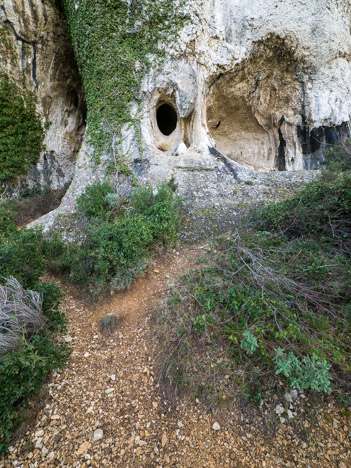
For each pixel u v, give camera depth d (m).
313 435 1.81
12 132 9.38
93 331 3.30
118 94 7.16
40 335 2.54
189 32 7.17
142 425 2.09
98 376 2.59
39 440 1.99
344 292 2.53
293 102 10.26
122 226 4.05
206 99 8.88
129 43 6.96
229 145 12.52
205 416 2.06
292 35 8.60
